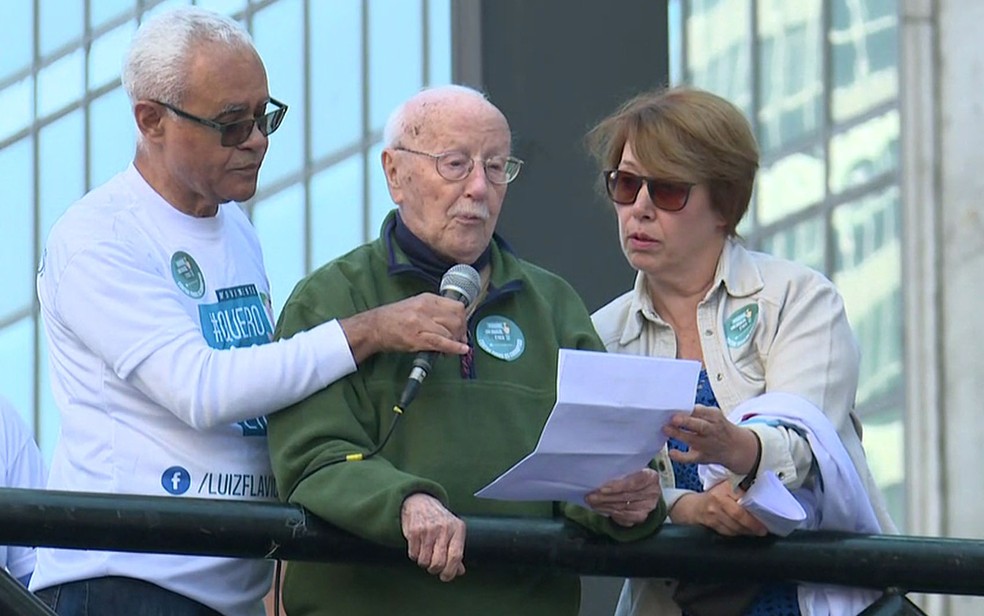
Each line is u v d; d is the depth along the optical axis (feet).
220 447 29.73
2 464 35.29
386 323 28.63
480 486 29.01
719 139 30.42
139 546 27.61
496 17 42.01
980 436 60.95
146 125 30.19
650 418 27.40
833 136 62.59
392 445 28.91
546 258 41.42
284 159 58.90
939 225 61.41
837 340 30.48
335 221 58.08
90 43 62.95
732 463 28.45
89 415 29.66
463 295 29.37
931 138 61.41
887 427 61.87
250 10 59.47
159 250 30.01
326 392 28.71
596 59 42.34
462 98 30.04
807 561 29.68
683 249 30.71
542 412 29.66
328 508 27.53
